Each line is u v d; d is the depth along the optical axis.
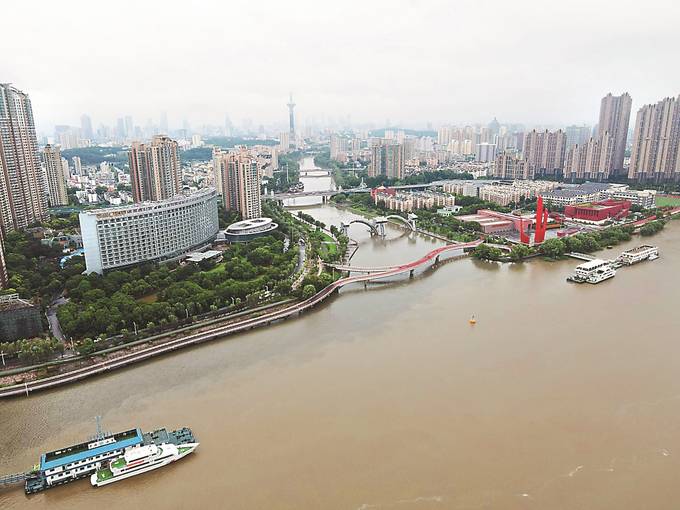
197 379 188.62
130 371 195.62
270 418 162.25
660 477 135.38
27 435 156.25
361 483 134.12
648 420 159.38
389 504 126.88
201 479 136.62
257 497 129.88
